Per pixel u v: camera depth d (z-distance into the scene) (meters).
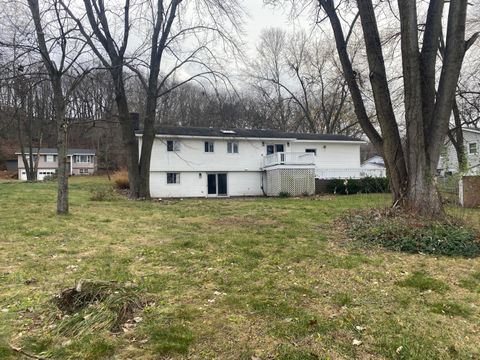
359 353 3.14
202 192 27.27
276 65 42.28
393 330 3.54
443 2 8.52
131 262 6.04
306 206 15.83
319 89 42.03
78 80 11.03
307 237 8.21
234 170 28.16
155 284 4.85
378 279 5.14
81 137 58.78
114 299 3.88
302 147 30.16
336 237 8.19
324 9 10.86
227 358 3.06
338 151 31.23
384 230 7.63
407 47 8.38
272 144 29.39
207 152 27.48
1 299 4.27
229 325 3.63
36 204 15.15
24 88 11.02
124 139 20.06
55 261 6.05
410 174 8.70
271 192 27.80
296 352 3.13
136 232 8.95
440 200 8.59
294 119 44.44
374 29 9.36
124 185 27.84
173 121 38.62
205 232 8.98
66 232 8.70
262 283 4.93
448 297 4.44
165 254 6.58
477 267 5.73
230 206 16.44
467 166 10.44
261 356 3.10
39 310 3.91
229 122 38.59
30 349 3.13
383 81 9.34
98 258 6.27
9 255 6.42
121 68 16.78
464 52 8.32
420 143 8.48
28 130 37.66
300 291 4.62
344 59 10.52
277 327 3.59
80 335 3.34
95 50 13.70
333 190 27.41
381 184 24.92
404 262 6.04
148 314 3.86
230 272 5.43
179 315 3.84
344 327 3.60
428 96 8.59
